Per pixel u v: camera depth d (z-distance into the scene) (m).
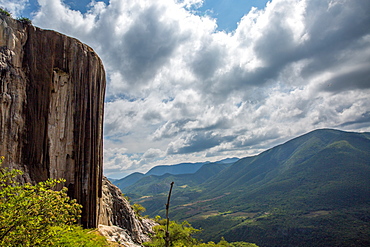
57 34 30.33
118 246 24.83
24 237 11.30
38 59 28.27
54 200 12.41
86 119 31.64
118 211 48.16
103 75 35.31
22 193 11.62
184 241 44.03
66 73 30.34
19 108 25.59
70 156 29.86
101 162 34.25
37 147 26.77
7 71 25.05
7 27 25.98
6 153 24.16
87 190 30.31
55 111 28.98
